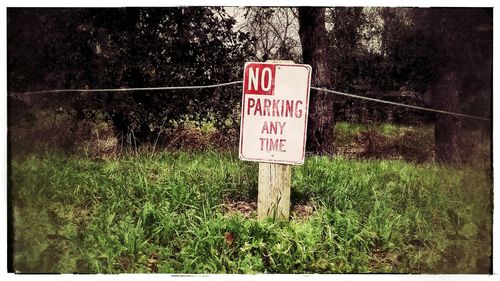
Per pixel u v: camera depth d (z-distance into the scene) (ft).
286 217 11.85
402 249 11.89
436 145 19.40
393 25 21.38
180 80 19.54
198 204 12.71
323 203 13.03
